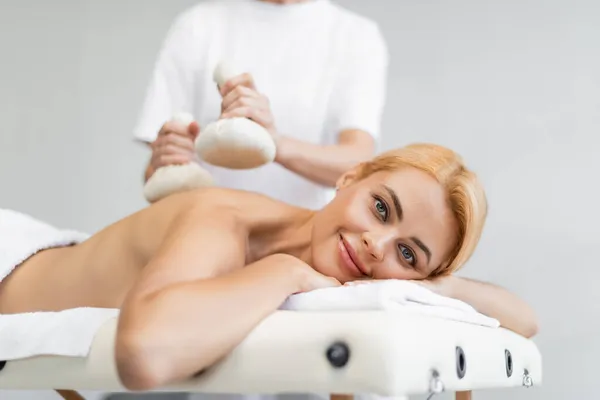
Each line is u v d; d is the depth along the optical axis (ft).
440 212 3.66
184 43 5.49
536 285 7.13
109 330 2.82
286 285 2.92
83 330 2.87
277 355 2.55
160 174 4.33
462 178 3.74
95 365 2.79
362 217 3.61
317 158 4.56
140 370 2.51
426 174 3.71
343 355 2.45
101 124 7.99
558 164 7.25
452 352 2.76
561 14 7.43
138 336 2.54
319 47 5.41
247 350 2.60
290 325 2.59
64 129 7.97
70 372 2.86
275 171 5.32
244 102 4.14
